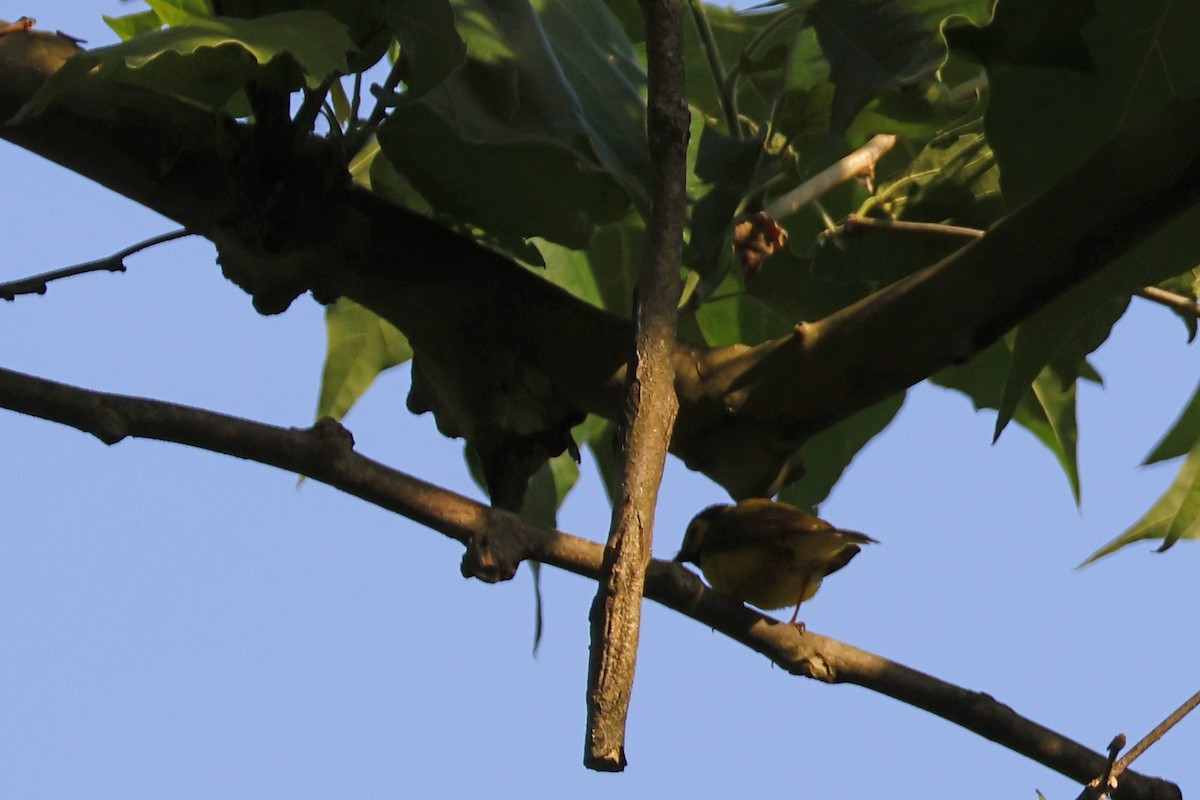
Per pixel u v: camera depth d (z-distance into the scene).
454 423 6.58
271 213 5.45
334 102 6.68
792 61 5.85
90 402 4.61
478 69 5.63
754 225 6.33
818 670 5.40
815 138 5.94
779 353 5.47
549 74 5.75
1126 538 7.26
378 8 5.12
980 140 7.32
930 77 5.62
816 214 8.03
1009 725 5.30
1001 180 5.69
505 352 5.88
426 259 5.80
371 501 4.89
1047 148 5.62
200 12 6.15
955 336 5.21
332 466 4.79
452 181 5.97
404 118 5.82
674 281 3.97
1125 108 5.57
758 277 7.51
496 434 5.95
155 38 4.43
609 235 7.91
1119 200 4.86
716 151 6.01
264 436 4.77
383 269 5.77
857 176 7.41
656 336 3.89
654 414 3.81
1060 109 5.58
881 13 5.84
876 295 5.35
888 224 7.04
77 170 5.41
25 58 5.21
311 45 4.60
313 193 5.49
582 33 6.34
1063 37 5.43
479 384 5.93
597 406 5.88
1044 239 4.98
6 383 4.56
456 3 5.81
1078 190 4.92
